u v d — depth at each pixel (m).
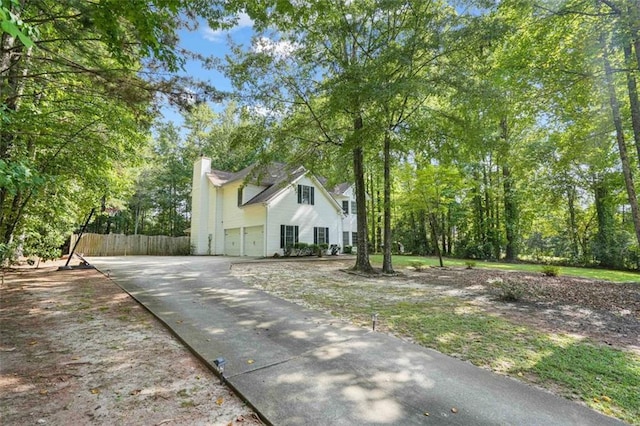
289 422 2.52
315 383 3.18
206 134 32.28
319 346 4.20
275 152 12.16
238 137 11.73
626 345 4.46
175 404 2.81
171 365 3.63
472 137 9.71
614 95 9.52
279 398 2.88
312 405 2.78
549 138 12.56
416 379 3.30
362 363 3.68
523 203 20.91
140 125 7.66
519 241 22.09
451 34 8.71
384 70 9.16
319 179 24.14
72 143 8.03
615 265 16.25
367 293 8.02
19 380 3.15
